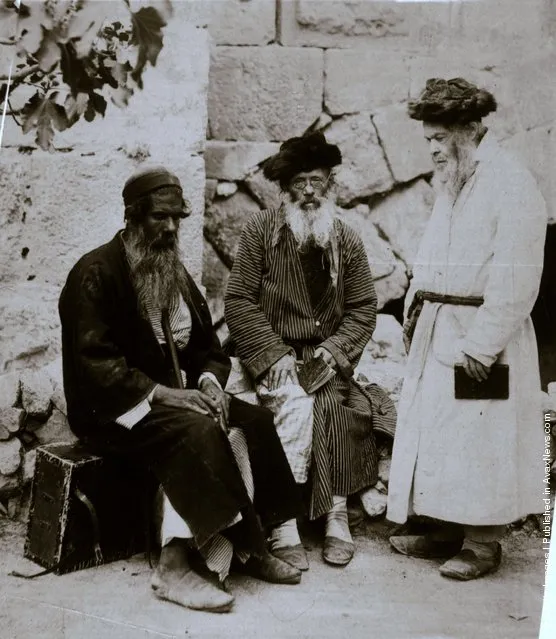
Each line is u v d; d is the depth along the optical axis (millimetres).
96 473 3143
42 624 2957
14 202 3668
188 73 3764
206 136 3951
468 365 3361
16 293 3662
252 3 3922
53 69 3656
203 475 2980
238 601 3068
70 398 3201
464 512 3314
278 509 3234
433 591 3203
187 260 3783
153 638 2932
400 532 3516
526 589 3236
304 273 3555
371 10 3928
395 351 3930
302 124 3973
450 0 3906
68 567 3133
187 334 3395
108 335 3170
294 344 3582
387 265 3994
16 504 3488
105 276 3191
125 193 3305
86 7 3631
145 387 3121
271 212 3617
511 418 3352
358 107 3967
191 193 3779
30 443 3539
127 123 3734
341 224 3646
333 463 3414
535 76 3828
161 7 3723
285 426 3381
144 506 3205
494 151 3484
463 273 3406
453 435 3361
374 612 3074
